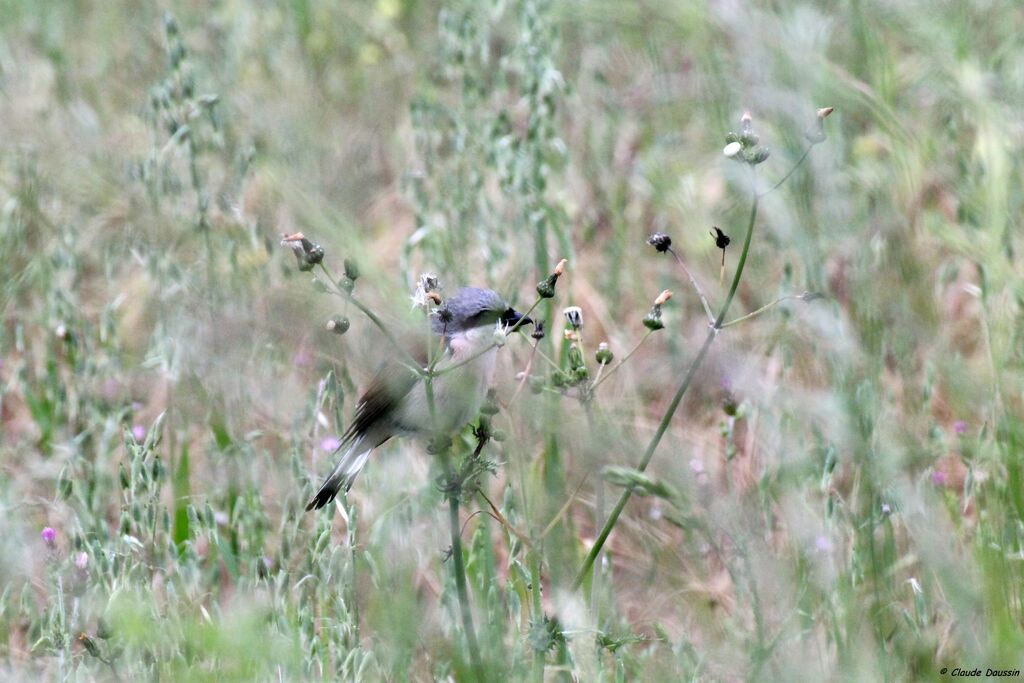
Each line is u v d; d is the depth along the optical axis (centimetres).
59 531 1023
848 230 1157
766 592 830
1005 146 1212
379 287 1095
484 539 880
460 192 1205
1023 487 888
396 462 973
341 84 1622
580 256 1321
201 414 1070
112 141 1352
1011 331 1020
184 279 1072
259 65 1573
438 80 1546
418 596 916
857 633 823
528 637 767
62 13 1712
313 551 865
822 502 932
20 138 1309
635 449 808
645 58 1590
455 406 838
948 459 1063
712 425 1111
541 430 837
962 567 840
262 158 1305
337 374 977
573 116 1448
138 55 1622
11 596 930
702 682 814
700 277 1267
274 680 776
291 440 1016
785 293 1094
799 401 929
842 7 1478
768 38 1359
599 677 769
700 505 814
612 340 1183
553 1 1494
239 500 980
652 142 1446
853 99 1328
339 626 819
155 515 889
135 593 790
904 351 1078
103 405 1078
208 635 711
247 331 1030
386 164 1502
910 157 1252
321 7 1702
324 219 1165
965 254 1153
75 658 838
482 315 852
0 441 1120
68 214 1255
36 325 1227
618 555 995
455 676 833
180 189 1155
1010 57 1386
